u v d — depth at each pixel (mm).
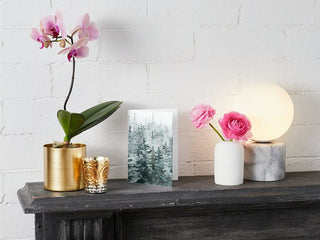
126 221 1297
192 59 1449
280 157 1389
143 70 1427
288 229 1387
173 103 1450
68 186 1256
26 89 1376
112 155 1432
